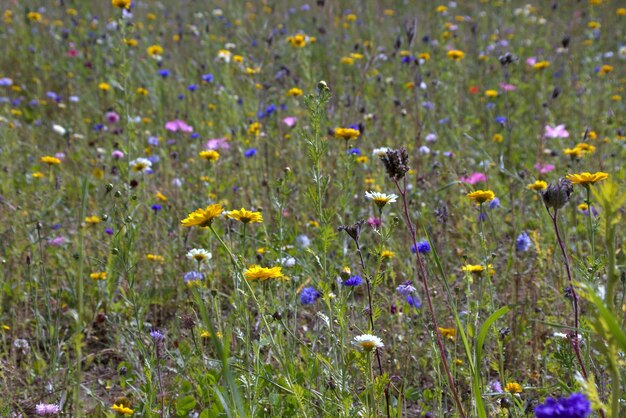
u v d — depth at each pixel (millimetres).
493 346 4422
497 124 8453
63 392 3982
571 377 3332
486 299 4059
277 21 13438
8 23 12891
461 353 4402
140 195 6383
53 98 9438
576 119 8836
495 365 3688
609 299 2359
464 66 10508
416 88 7984
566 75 10516
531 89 10047
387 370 4281
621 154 7375
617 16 13781
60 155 7664
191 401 3750
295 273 4730
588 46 11438
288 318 4480
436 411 3760
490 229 6012
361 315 4242
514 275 5074
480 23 13328
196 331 4297
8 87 10344
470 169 7320
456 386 3910
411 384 4273
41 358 4484
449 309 4754
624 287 3510
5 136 7539
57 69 10844
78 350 2826
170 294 5219
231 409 3039
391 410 3490
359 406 3412
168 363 4477
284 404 3541
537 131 8281
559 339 3398
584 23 13406
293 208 6340
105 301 5312
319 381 3717
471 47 11680
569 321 4469
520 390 3451
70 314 5102
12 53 11398
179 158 8016
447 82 9406
